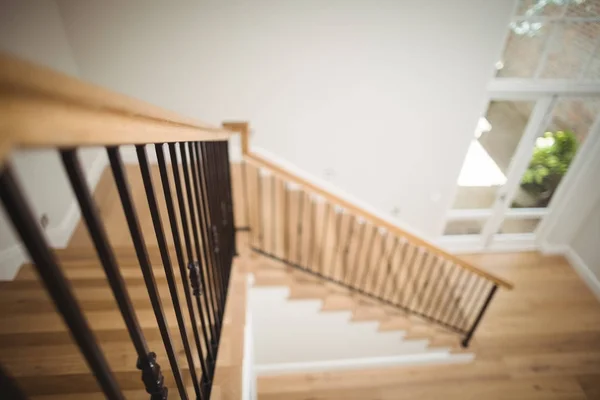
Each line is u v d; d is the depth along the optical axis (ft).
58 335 5.25
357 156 13.70
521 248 17.46
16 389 1.70
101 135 1.99
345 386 12.90
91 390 4.57
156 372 3.09
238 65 11.49
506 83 12.73
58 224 8.59
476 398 12.59
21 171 7.39
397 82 12.05
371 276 12.08
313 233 12.18
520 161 14.78
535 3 11.44
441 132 13.24
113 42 10.71
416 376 13.17
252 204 12.47
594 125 13.93
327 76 11.84
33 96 1.42
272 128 12.93
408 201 15.05
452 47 11.44
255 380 13.01
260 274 9.95
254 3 10.40
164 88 11.79
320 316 11.03
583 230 16.28
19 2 7.95
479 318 12.35
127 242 8.61
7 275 6.81
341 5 10.57
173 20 10.51
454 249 17.33
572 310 15.15
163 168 3.37
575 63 12.67
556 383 12.95
